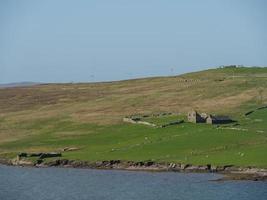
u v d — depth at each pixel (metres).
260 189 179.00
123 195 177.75
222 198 167.38
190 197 170.25
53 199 175.25
